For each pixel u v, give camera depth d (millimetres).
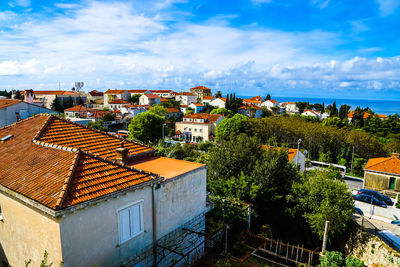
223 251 18047
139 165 15672
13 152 13242
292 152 41125
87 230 9680
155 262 12938
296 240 22781
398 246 18000
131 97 133875
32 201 9211
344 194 21062
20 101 39594
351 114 124062
